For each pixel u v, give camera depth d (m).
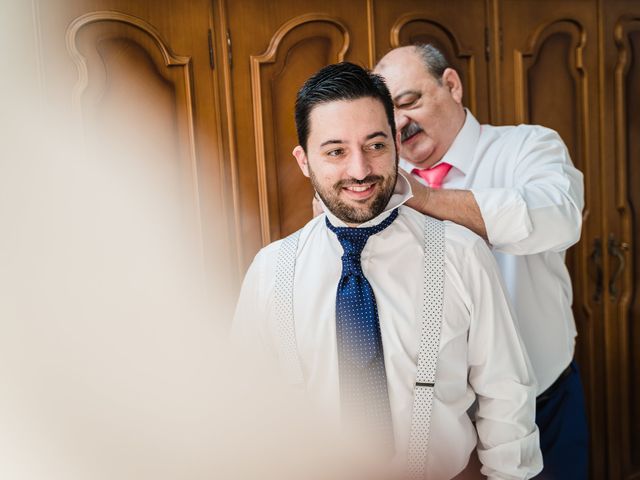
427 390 1.26
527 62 2.18
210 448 1.62
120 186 1.69
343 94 1.17
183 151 1.77
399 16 1.99
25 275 1.58
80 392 1.62
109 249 1.68
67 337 1.62
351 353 1.26
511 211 1.39
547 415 1.72
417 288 1.28
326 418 1.31
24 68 1.56
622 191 2.40
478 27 2.11
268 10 1.84
